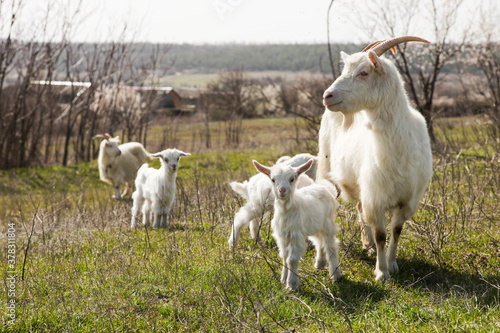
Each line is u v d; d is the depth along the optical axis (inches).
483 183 318.0
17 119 810.2
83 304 185.5
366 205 211.9
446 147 446.6
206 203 340.5
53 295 193.2
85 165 761.0
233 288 193.2
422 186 210.5
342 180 237.5
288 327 163.3
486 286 183.5
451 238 239.8
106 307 183.0
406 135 200.1
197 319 170.7
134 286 194.9
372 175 206.1
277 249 252.1
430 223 243.6
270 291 188.5
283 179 191.6
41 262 242.1
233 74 1632.6
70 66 960.9
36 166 793.6
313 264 232.1
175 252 228.4
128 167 544.7
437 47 641.6
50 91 887.1
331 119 258.7
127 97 983.6
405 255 230.4
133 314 176.4
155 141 1115.9
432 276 204.7
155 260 230.2
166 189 324.2
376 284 199.0
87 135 978.7
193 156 746.2
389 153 199.8
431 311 166.2
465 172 353.1
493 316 158.2
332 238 212.7
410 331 153.4
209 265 215.9
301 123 1132.5
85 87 1007.6
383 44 205.9
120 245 253.9
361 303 178.7
